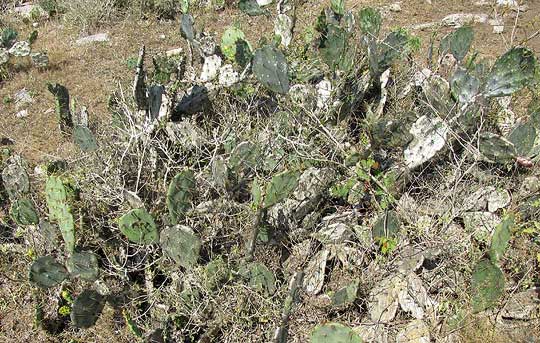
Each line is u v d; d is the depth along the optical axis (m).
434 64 5.73
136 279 3.61
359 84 4.42
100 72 6.92
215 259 3.31
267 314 3.12
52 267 3.15
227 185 3.69
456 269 3.39
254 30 8.07
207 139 4.34
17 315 3.60
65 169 4.25
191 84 5.04
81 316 3.11
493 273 2.94
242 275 3.25
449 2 8.91
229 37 5.00
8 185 3.91
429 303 3.27
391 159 4.12
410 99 4.75
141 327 3.23
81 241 3.55
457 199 3.84
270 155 3.96
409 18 8.48
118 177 3.73
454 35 4.69
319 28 4.47
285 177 2.99
